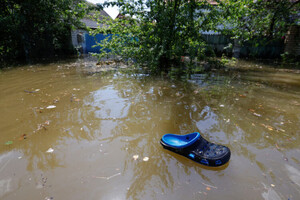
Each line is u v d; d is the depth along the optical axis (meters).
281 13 9.74
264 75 6.19
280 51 11.36
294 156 1.89
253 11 9.56
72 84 4.66
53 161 1.81
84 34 15.05
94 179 1.57
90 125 2.52
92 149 1.99
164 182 1.54
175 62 8.26
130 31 7.29
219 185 1.51
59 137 2.23
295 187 1.49
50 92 3.98
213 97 3.74
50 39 12.28
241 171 1.67
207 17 6.77
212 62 7.88
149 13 6.88
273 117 2.81
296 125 2.56
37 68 7.28
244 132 2.36
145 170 1.68
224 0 7.20
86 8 7.42
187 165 1.75
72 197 1.40
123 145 2.07
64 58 11.11
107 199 1.38
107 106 3.18
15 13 9.88
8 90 4.18
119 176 1.61
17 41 10.55
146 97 3.67
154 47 6.57
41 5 10.38
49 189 1.47
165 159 1.84
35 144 2.09
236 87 4.54
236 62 9.67
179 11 6.62
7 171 1.68
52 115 2.82
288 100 3.59
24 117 2.76
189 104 3.32
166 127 2.48
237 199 1.38
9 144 2.09
